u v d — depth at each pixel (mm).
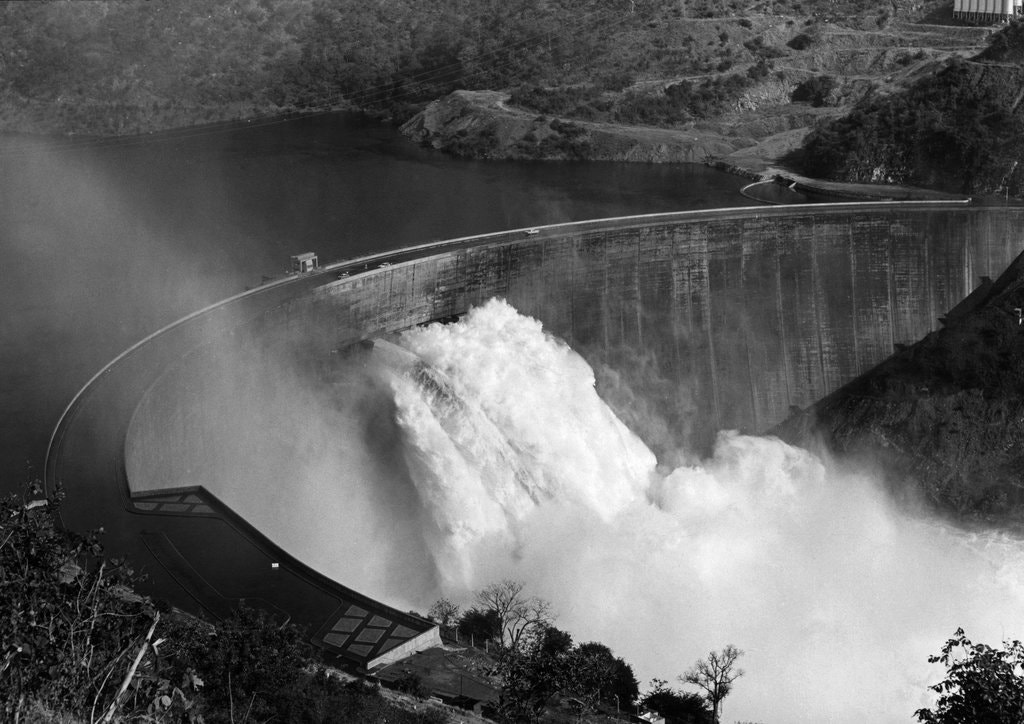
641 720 88062
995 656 48875
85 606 37938
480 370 145750
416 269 151875
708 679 106812
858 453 167500
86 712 35812
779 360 175250
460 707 80812
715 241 170625
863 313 179625
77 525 100125
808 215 175375
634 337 167750
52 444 112750
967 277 183875
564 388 152000
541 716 79500
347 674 83875
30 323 154250
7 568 37438
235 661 64375
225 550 98188
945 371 171125
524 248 160875
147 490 107750
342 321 145500
